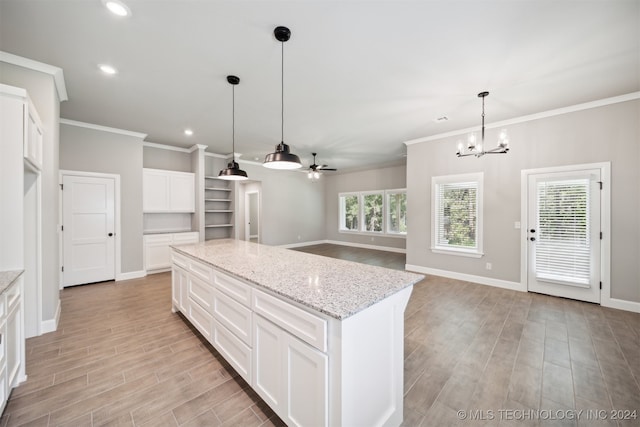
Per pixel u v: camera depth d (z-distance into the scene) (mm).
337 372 1173
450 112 3713
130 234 4656
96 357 2221
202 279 2369
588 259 3410
